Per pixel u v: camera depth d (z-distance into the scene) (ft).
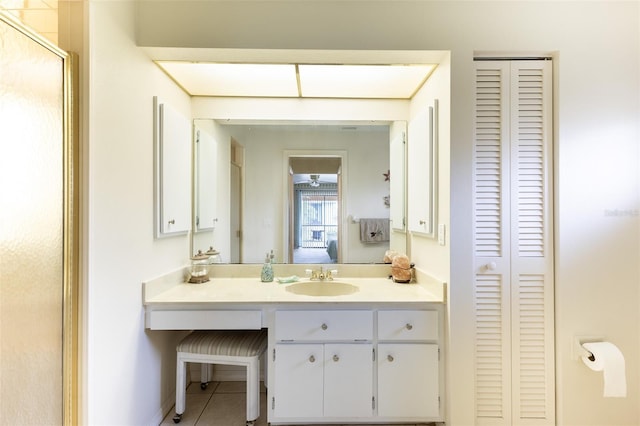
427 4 5.39
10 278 3.25
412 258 7.30
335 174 7.64
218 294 5.92
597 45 5.39
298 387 5.50
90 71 4.15
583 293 5.38
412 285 6.66
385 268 7.47
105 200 4.44
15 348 3.31
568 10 5.39
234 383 7.36
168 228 6.04
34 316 3.52
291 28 5.36
